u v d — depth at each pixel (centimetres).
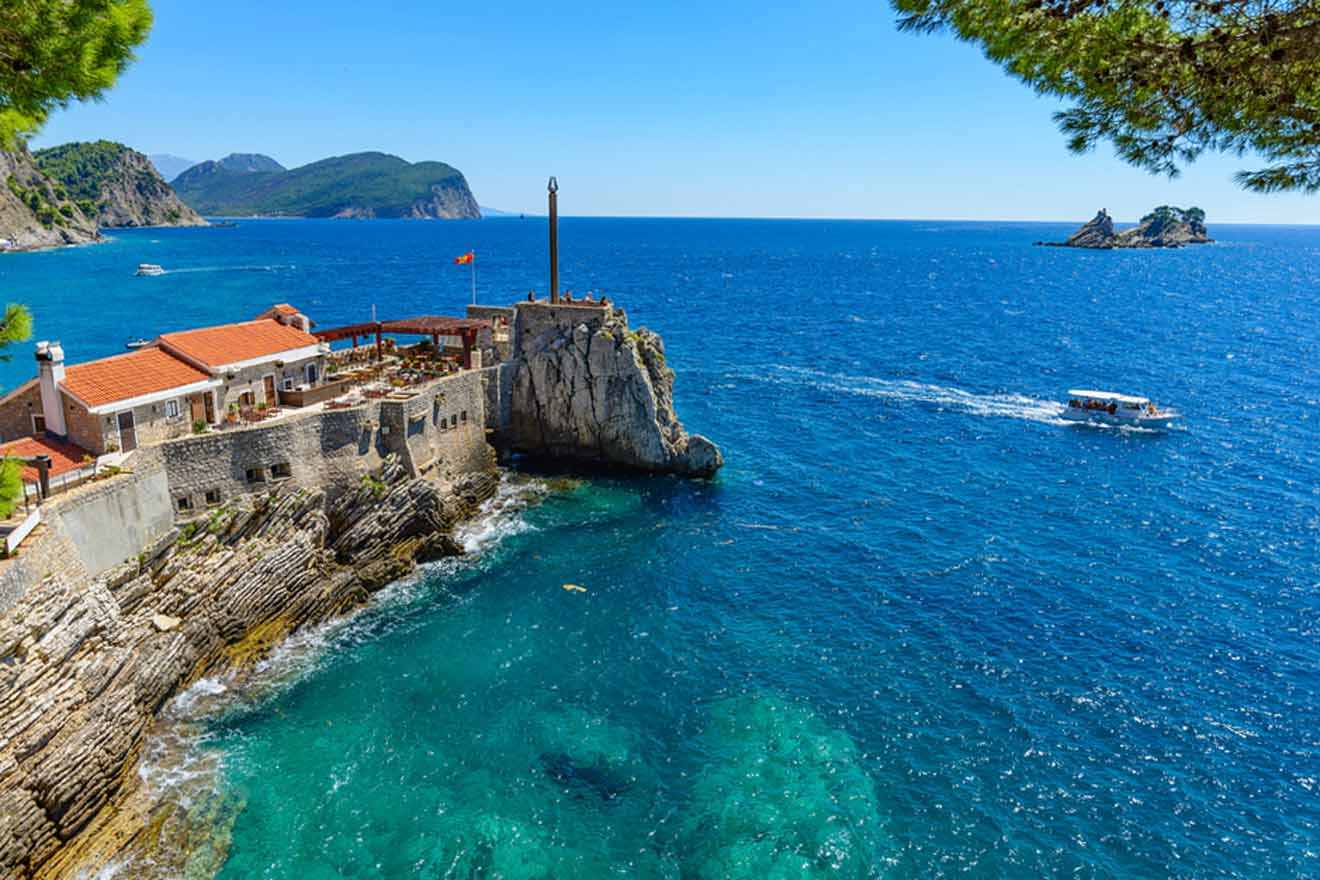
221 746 3306
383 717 3512
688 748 3356
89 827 2839
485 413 6438
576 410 6538
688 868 2764
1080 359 11375
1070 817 3025
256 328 5175
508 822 2938
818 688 3766
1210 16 1329
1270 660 3984
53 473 3538
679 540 5312
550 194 6812
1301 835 2950
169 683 3488
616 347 6378
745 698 3681
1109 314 15975
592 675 3850
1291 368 10744
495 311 6988
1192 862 2839
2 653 2714
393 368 6091
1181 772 3250
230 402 4741
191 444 4078
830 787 3134
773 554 5134
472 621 4306
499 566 4916
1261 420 8200
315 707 3572
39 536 3041
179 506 4044
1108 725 3519
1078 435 7700
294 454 4519
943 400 9012
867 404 8800
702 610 4459
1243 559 5038
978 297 18838
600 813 2997
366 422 4884
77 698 2923
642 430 6400
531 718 3522
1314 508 5847
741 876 2723
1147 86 1384
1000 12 1480
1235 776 3228
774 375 10188
